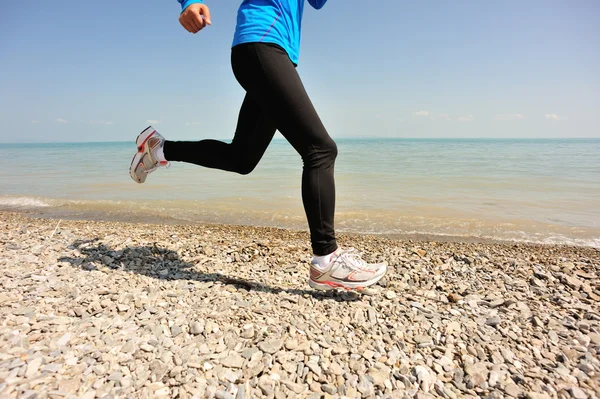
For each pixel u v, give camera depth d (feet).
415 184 33.04
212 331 5.94
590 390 4.71
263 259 10.41
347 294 7.72
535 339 6.04
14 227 14.82
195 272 8.95
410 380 4.90
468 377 4.97
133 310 6.50
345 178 37.65
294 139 6.16
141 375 4.67
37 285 7.37
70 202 24.91
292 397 4.48
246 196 27.07
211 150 7.32
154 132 7.66
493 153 94.58
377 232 17.72
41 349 4.96
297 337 5.85
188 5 5.89
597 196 26.78
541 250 14.48
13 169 52.85
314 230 6.75
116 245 10.89
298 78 6.06
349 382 4.81
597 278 9.37
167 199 25.99
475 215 21.04
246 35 5.90
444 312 7.03
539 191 29.12
